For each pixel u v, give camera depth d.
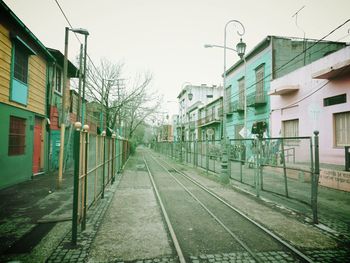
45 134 12.98
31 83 11.35
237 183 11.48
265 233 5.25
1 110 8.81
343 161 10.75
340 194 8.95
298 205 7.53
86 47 12.78
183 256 4.07
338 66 9.97
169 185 11.26
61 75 15.41
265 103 17.88
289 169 7.91
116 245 4.53
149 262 3.93
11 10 8.70
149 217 6.27
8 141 9.29
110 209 6.94
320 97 12.25
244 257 4.13
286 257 4.14
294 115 14.37
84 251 4.25
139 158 31.52
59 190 8.85
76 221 4.46
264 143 8.87
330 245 4.64
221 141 13.75
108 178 10.08
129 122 37.94
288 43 17.38
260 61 18.88
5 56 9.06
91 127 21.11
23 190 8.81
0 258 3.93
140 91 25.47
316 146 5.93
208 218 6.30
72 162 16.44
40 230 5.13
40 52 12.30
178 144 27.64
